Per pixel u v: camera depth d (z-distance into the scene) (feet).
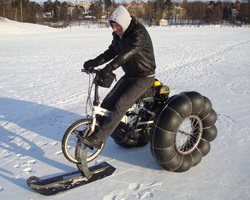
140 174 12.59
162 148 11.89
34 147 15.38
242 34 106.11
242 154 14.06
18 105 22.31
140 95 12.59
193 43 69.31
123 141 14.14
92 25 191.83
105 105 12.82
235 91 25.32
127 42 12.24
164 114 11.96
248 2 261.65
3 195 11.32
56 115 20.13
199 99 12.55
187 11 266.57
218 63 40.68
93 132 12.20
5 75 32.45
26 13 201.57
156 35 97.60
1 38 82.99
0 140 16.29
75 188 11.63
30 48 57.41
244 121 18.13
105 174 12.47
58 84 28.66
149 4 275.80
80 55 47.47
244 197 10.94
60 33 107.55
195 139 13.12
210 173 12.55
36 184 11.58
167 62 41.16
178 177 12.32
